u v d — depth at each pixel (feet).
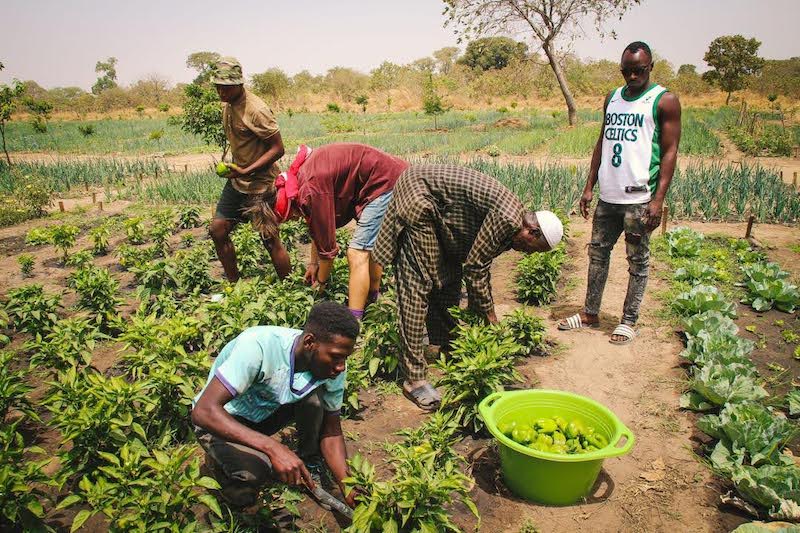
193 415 9.28
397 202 14.48
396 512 10.09
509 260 27.25
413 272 14.52
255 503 10.63
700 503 11.73
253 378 9.56
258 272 24.82
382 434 13.98
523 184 38.27
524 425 12.05
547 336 19.02
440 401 14.84
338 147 16.21
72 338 16.11
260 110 19.53
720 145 71.67
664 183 16.71
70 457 11.45
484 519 11.30
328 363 9.29
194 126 50.16
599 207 18.15
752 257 25.23
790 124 101.76
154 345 14.38
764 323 19.67
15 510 10.08
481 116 133.69
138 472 10.41
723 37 151.23
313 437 11.13
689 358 17.04
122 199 45.68
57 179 52.70
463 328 14.75
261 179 20.48
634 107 16.71
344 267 20.81
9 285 25.44
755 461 12.16
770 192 35.19
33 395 16.11
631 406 15.12
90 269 22.50
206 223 35.63
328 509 11.37
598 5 94.12
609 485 12.35
